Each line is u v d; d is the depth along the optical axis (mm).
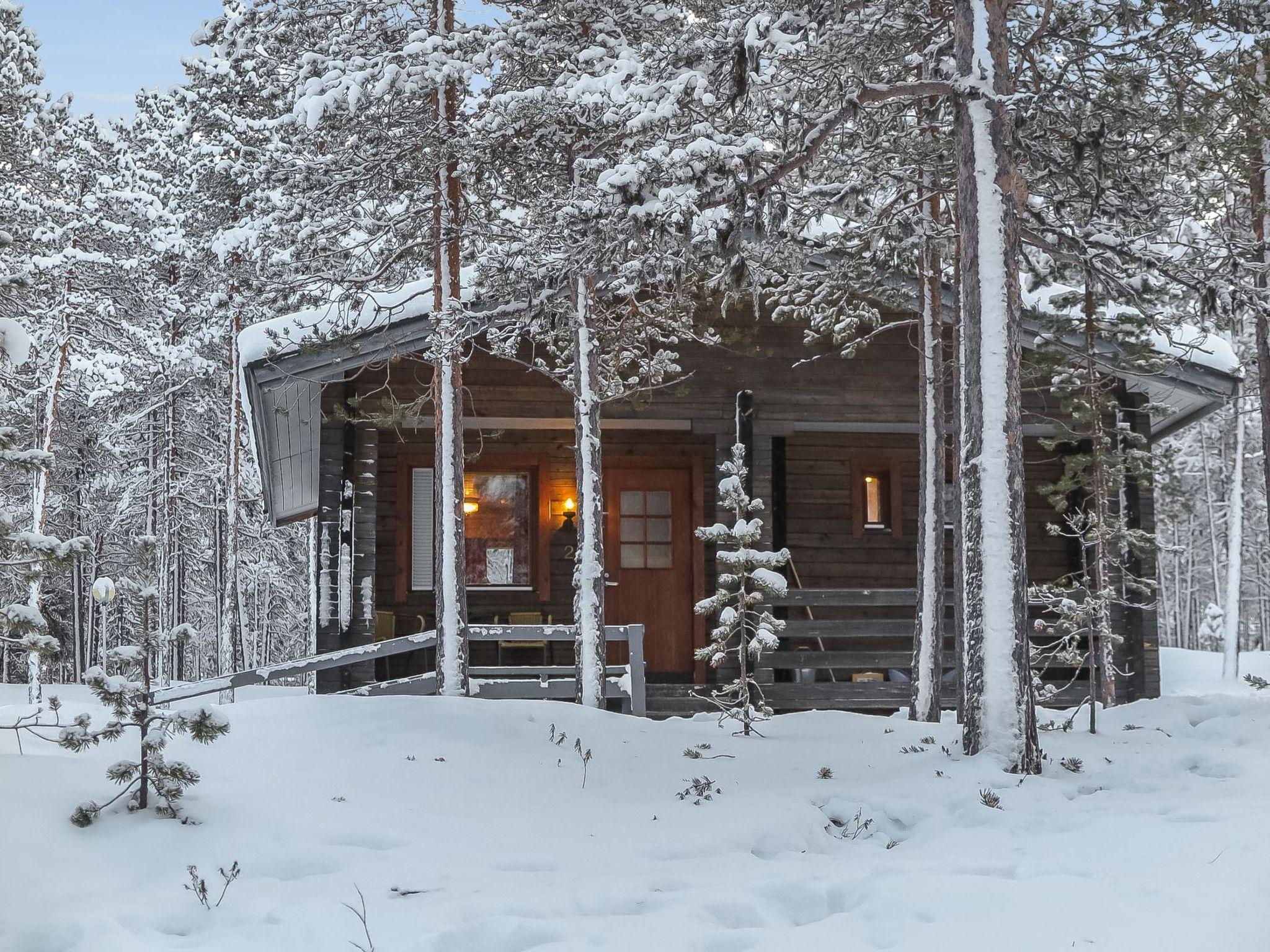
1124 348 13062
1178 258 11586
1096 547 13523
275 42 11875
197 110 22312
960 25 8805
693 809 7039
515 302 11312
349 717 9172
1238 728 9266
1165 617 48625
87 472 31109
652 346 14164
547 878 5371
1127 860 5316
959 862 5387
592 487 11297
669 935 4375
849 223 12406
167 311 25859
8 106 27109
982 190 8508
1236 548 28828
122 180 26938
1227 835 5531
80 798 6086
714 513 15484
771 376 14305
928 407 12133
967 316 8508
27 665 30375
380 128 11367
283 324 12359
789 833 6375
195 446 29281
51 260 24031
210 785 6852
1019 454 8305
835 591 13750
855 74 9328
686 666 15297
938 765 8008
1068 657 10102
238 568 25375
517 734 9125
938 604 11828
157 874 5301
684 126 8836
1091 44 9875
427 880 5305
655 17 11266
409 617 14758
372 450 13586
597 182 9016
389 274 12375
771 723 10562
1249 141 11578
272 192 15016
